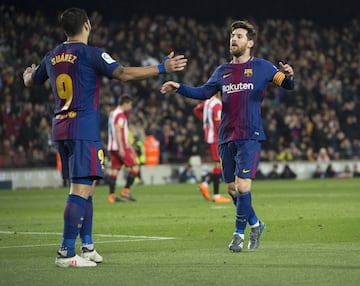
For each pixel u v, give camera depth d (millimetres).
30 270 25062
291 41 139875
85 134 26062
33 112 101625
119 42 121625
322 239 34281
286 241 33625
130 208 56500
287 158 115875
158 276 23547
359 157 123188
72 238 25922
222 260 27266
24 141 99375
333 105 129125
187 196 72062
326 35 145375
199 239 34844
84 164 26047
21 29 115562
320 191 77312
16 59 110438
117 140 64375
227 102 31375
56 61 26453
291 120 120438
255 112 31188
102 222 44281
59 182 100250
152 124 108062
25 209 57188
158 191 82188
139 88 115562
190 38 129875
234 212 51031
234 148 31406
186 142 109375
